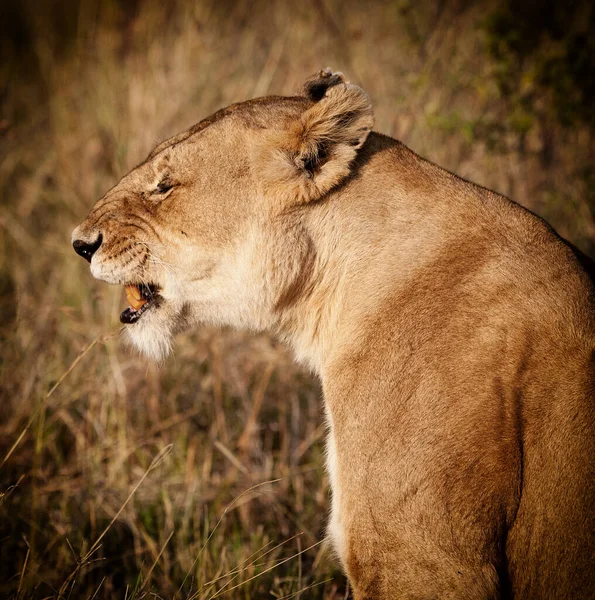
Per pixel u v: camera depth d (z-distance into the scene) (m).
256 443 10.32
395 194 6.84
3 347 11.30
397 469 5.99
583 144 13.20
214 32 17.12
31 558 8.23
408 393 6.11
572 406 5.68
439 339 6.17
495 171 13.03
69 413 10.49
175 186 7.22
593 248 12.02
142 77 16.02
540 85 12.34
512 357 5.94
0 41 20.50
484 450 5.76
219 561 8.43
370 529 6.10
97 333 11.17
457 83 13.38
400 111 13.13
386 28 16.36
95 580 8.65
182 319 7.55
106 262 7.46
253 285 7.19
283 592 8.26
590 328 5.93
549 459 5.65
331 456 6.64
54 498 9.45
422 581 5.90
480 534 5.71
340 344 6.70
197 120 14.61
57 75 18.27
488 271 6.32
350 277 6.85
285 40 16.41
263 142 6.98
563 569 5.54
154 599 8.06
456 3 15.02
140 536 9.01
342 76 7.73
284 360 11.23
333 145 6.83
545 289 6.14
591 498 5.47
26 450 9.85
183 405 10.91
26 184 15.12
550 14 12.78
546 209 12.37
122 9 19.42
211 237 7.16
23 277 12.82
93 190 14.26
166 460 9.91
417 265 6.55
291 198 6.92
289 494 9.78
